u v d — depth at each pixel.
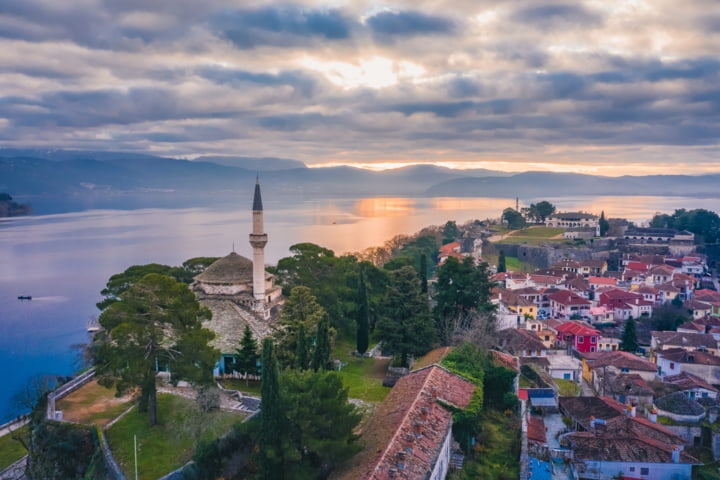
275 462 40.34
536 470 50.19
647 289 152.62
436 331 75.56
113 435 49.44
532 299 145.25
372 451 41.12
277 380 41.38
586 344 108.75
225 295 80.12
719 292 158.00
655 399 76.88
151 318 51.31
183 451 46.78
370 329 94.19
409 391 52.81
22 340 133.38
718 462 62.31
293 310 67.38
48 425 51.31
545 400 68.69
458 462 48.06
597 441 55.06
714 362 92.44
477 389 55.03
